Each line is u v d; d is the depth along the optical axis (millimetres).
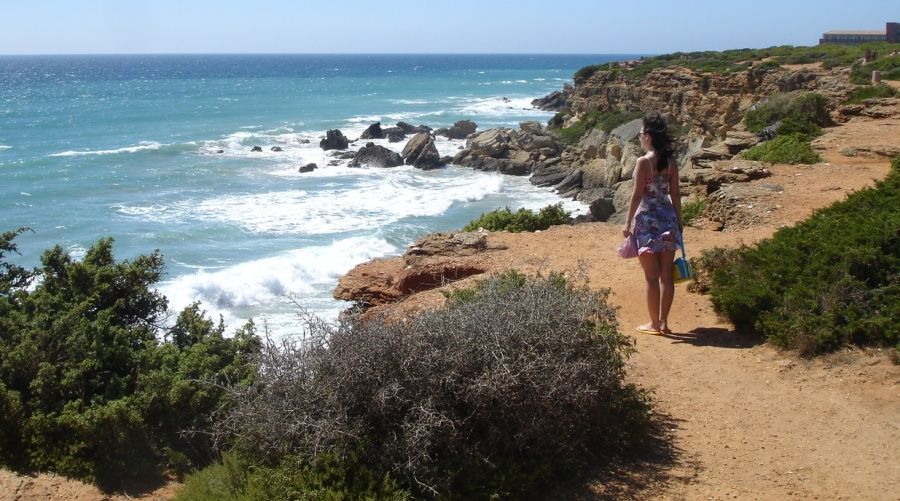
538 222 14531
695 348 6852
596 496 4582
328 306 17562
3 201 30750
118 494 5445
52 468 5672
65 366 6289
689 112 43562
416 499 4312
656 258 7066
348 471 4406
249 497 4457
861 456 4934
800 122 18734
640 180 6918
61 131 55688
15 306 7406
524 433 4629
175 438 6066
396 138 54750
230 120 66062
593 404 4930
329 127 63094
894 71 30906
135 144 48875
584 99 56312
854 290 6688
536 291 5512
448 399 4641
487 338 4785
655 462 4977
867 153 15227
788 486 4641
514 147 44219
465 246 10922
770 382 6055
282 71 191750
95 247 8734
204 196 32688
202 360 6516
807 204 11531
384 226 26547
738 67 43406
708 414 5633
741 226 11148
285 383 4719
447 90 115312
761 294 6945
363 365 4590
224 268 20984
